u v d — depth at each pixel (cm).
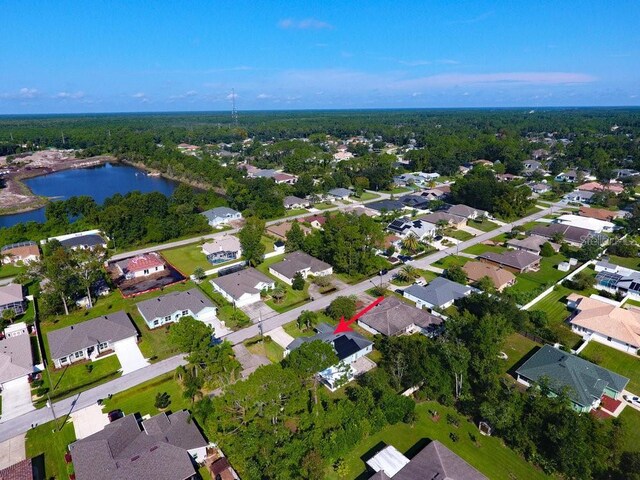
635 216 11550
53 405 5334
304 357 4794
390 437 4747
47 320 7431
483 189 13800
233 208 14488
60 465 4428
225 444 4372
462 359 5188
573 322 6806
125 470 3972
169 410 5188
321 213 13938
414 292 7919
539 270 9388
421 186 18038
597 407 5109
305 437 4422
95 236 11469
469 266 8988
